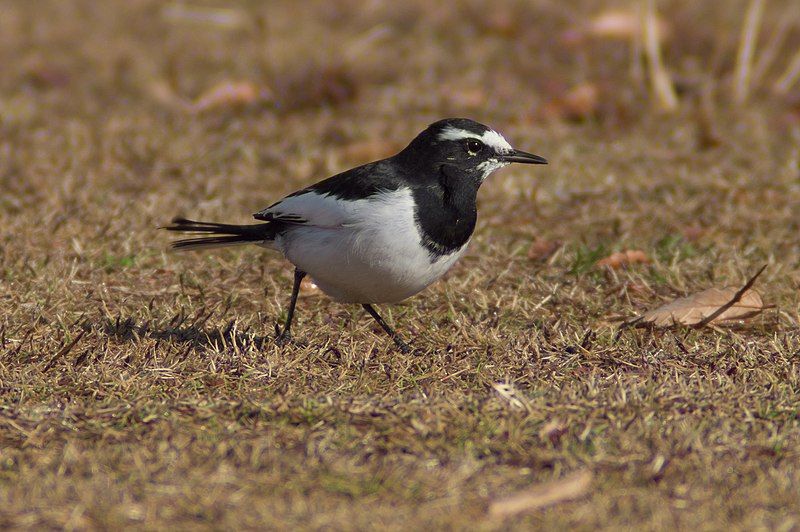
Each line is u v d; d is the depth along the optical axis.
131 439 7.82
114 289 11.74
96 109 19.91
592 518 6.57
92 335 10.25
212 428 7.99
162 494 6.89
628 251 12.84
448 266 9.76
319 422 8.08
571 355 9.84
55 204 14.56
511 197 15.42
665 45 22.38
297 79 20.73
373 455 7.52
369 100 20.31
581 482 6.93
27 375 9.21
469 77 21.19
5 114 19.17
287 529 6.43
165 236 13.54
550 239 13.77
